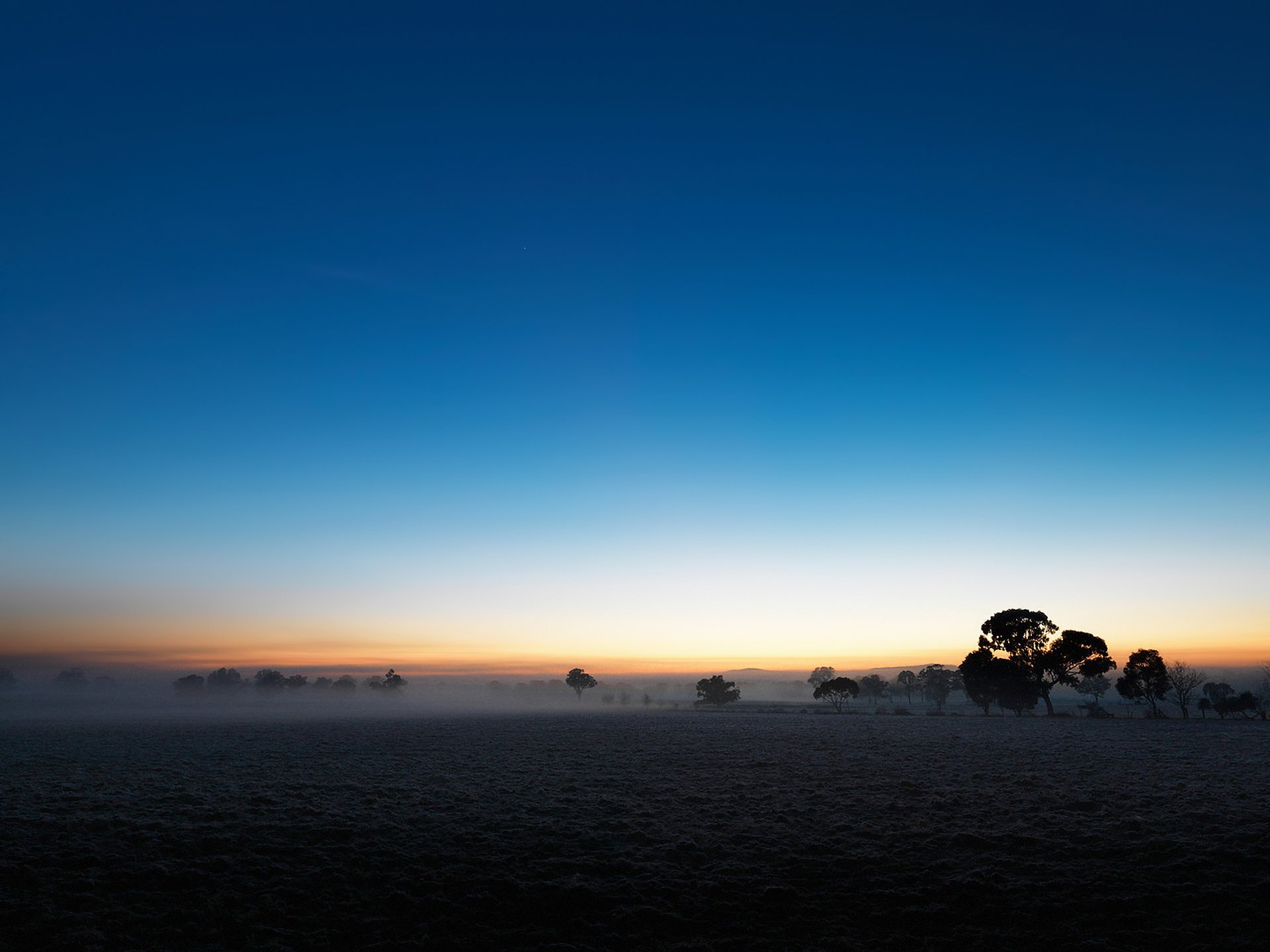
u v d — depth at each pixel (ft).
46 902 56.75
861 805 93.76
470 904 57.82
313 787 108.88
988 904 55.98
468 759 149.48
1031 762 138.10
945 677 593.83
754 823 83.41
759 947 49.73
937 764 136.36
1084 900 56.03
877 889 60.29
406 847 73.00
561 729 251.19
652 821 84.64
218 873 64.54
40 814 86.94
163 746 183.62
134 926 52.90
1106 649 349.20
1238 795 95.35
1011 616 370.94
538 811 90.94
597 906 57.62
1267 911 52.90
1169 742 183.11
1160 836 72.64
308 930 52.90
